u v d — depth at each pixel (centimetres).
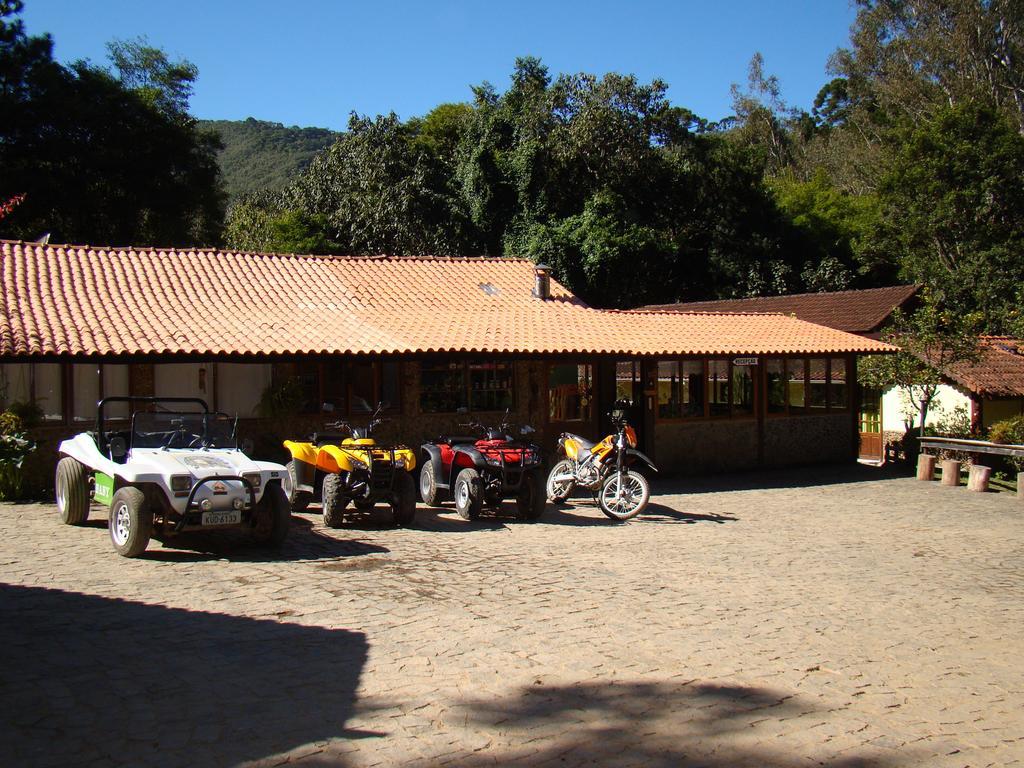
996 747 493
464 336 1625
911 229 3600
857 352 2025
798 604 807
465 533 1128
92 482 1076
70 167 3269
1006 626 769
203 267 1755
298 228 4028
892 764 464
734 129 6412
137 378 1429
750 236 4272
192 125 3819
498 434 1270
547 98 4025
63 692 517
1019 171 3431
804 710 536
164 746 446
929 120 3878
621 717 511
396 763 438
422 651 618
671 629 700
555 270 3784
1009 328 2638
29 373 1341
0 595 737
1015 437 1972
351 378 1627
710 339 1884
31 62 3125
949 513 1492
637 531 1199
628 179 3994
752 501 1569
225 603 729
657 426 1867
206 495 898
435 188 4084
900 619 774
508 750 459
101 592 752
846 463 2142
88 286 1543
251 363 1493
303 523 1145
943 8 4834
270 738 461
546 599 783
